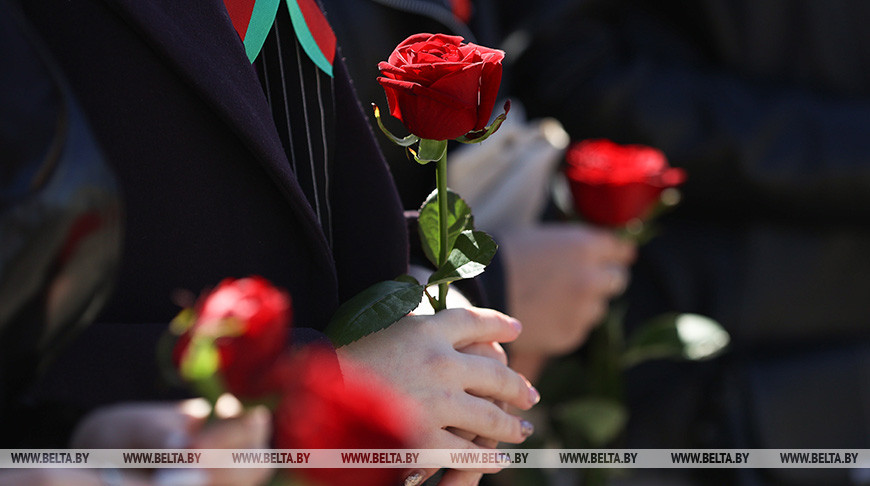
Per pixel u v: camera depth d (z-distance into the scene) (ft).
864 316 8.91
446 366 3.51
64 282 1.97
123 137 3.11
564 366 6.99
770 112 8.24
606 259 6.71
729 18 8.43
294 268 3.59
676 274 8.54
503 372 3.66
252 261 3.42
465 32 6.34
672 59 8.59
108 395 2.85
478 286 4.55
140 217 3.16
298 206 3.40
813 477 8.27
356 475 1.77
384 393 3.28
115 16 3.09
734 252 8.54
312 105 3.80
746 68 8.55
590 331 7.66
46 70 2.06
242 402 2.26
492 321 3.80
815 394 8.45
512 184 6.61
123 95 3.10
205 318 2.29
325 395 1.80
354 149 4.05
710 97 8.26
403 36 6.12
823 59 8.54
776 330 8.60
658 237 8.63
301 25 3.75
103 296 2.08
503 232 6.65
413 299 3.47
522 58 8.38
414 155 3.21
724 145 8.14
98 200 1.98
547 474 6.66
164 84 3.15
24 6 3.02
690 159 8.25
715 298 8.49
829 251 8.55
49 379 2.81
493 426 3.56
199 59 3.13
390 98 3.18
